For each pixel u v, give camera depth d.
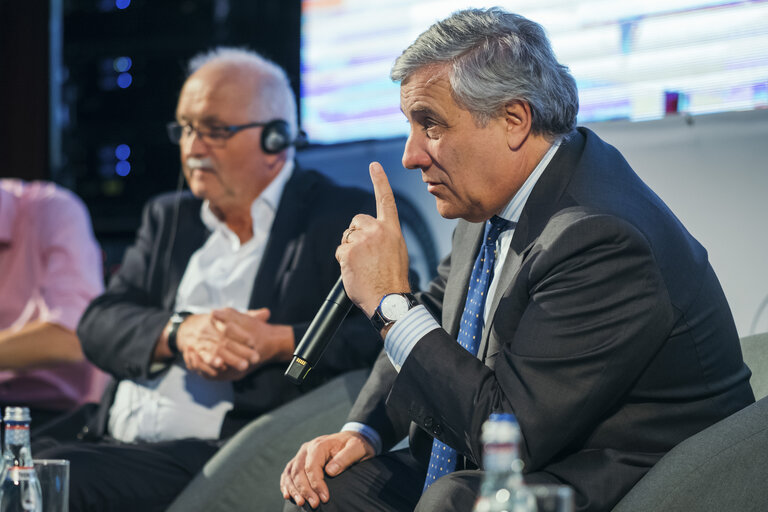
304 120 5.93
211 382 3.84
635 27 4.37
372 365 3.77
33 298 4.95
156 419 3.83
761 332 3.14
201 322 3.71
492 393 2.38
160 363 3.86
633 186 2.62
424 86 2.57
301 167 4.15
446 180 2.64
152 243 4.25
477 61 2.54
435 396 2.45
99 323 4.01
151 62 7.26
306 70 5.93
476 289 2.78
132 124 7.34
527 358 2.37
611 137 3.52
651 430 2.46
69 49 7.52
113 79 7.38
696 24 4.18
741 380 2.63
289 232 3.94
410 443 2.90
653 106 4.32
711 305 2.54
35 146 7.58
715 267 3.26
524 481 2.33
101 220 7.38
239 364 3.56
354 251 2.62
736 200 3.24
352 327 3.78
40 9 7.57
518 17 2.68
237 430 3.79
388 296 2.56
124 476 3.54
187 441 3.76
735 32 4.07
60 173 7.53
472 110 2.55
